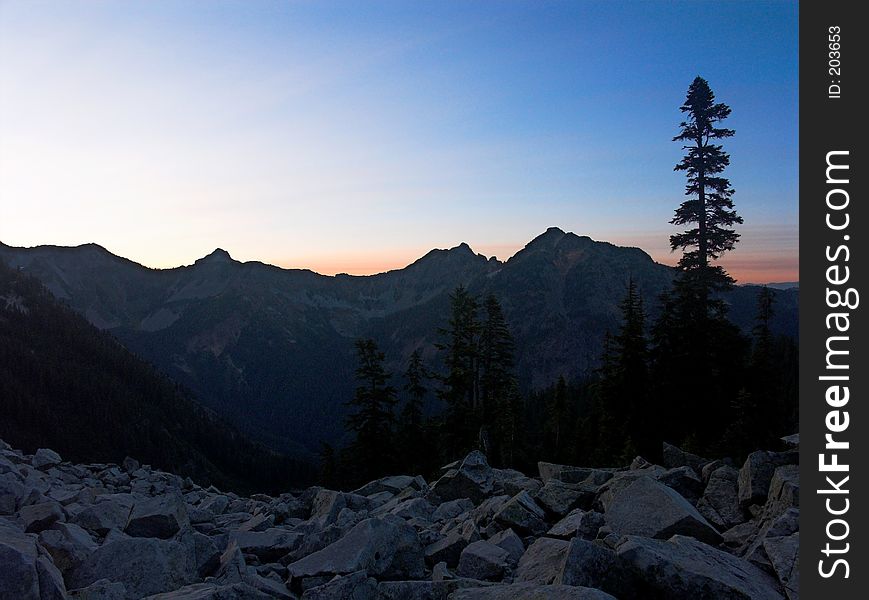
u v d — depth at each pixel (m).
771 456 10.76
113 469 20.70
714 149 35.03
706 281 33.88
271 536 10.39
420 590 6.84
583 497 11.61
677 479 12.16
